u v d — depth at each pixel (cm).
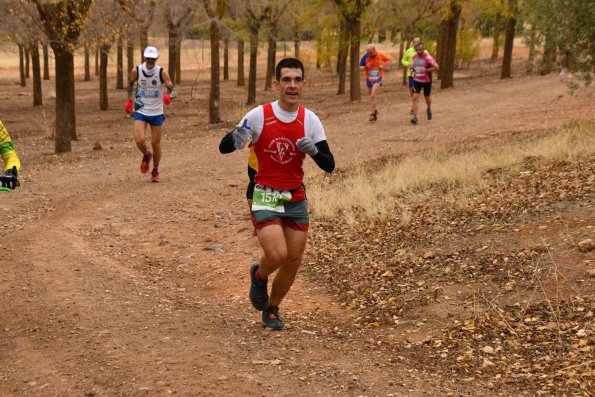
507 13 2853
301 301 590
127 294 602
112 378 422
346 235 755
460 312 518
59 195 1007
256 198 471
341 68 3134
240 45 3712
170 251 749
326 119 1844
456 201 802
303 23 3133
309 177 1080
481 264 597
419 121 1661
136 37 2516
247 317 548
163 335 497
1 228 818
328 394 396
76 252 727
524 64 4375
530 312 500
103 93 2866
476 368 429
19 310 559
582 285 520
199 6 2652
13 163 494
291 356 455
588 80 1198
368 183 934
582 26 1138
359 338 497
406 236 712
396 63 5328
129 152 1466
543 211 690
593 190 722
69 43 1407
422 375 423
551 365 421
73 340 490
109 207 937
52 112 2864
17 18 1748
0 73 5716
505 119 1560
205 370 430
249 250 739
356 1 2377
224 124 1967
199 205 953
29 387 416
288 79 451
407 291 574
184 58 6209
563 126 1241
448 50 2700
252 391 399
